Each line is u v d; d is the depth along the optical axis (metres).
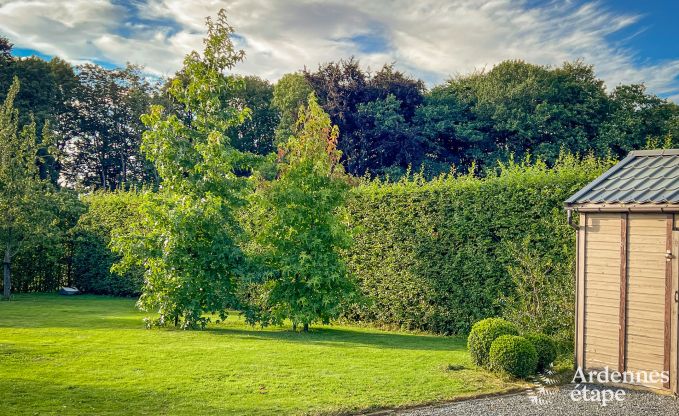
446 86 48.25
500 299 13.56
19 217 21.52
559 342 11.66
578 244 10.49
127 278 24.03
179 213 14.55
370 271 16.80
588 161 13.71
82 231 25.64
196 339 13.00
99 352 10.99
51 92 42.34
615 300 9.90
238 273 14.65
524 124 37.91
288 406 7.84
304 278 15.24
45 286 26.19
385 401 8.23
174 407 7.64
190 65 15.54
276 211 15.27
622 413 8.07
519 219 13.66
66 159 46.34
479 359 10.43
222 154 14.78
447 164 38.34
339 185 15.35
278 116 49.62
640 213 9.60
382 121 38.28
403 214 16.09
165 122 15.19
